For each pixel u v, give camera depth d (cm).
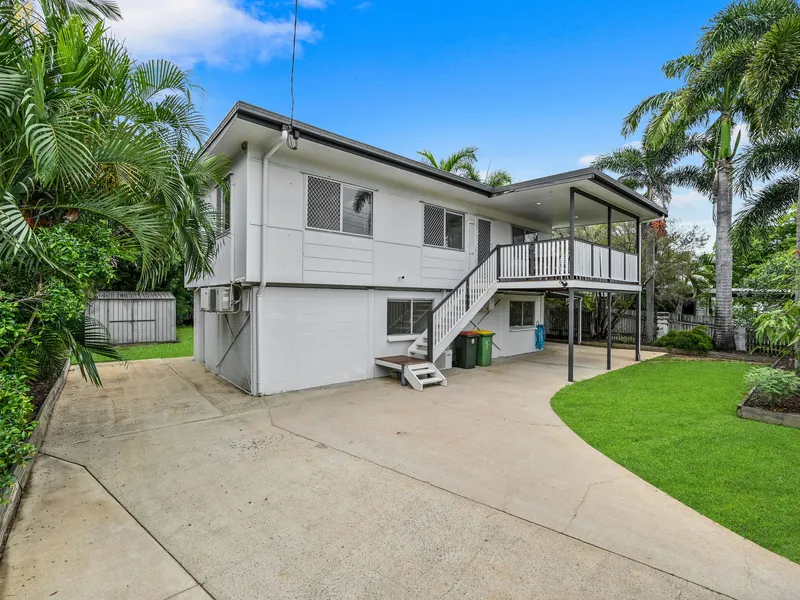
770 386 634
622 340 1797
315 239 848
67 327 447
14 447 327
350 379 920
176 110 577
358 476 434
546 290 1159
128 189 479
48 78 400
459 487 407
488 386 873
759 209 1493
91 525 338
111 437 554
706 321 1809
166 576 276
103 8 1022
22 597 253
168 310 1742
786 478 410
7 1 417
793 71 932
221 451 505
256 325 783
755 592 256
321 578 274
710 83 1272
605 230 1939
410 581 271
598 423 605
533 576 274
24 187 382
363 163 862
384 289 993
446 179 983
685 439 527
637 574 275
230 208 854
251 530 333
